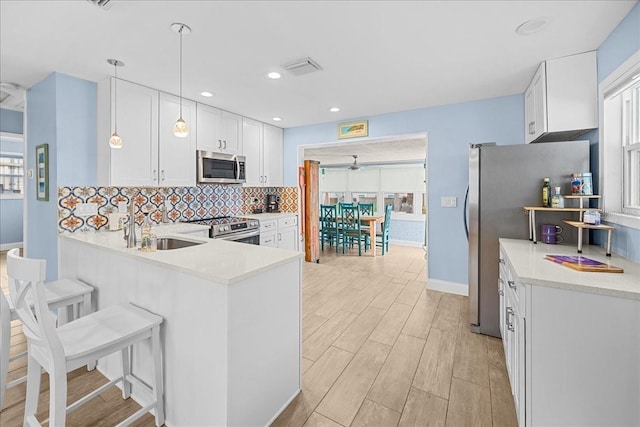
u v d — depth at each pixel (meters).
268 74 2.67
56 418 1.25
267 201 5.16
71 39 2.05
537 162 2.31
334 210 7.05
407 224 7.53
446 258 3.67
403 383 1.94
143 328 1.48
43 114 2.78
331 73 2.65
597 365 1.30
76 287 2.02
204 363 1.42
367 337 2.54
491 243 2.49
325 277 4.37
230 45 2.14
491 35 2.02
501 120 3.30
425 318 2.92
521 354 1.46
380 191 8.09
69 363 1.28
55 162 2.62
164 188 3.48
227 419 1.34
